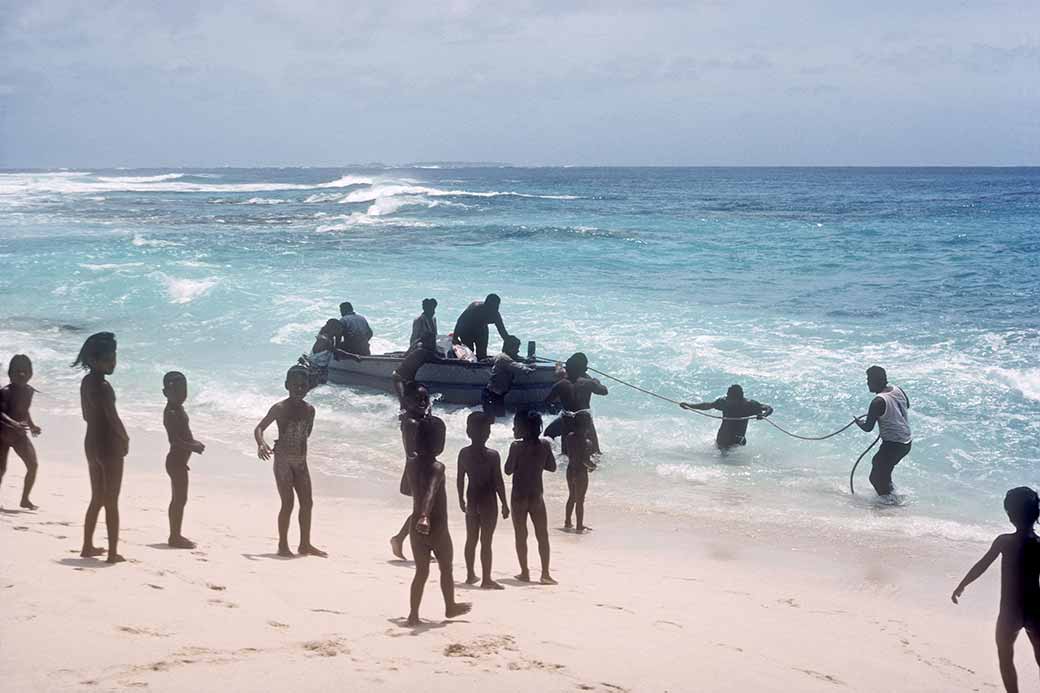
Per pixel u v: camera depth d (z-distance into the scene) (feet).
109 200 209.97
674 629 21.03
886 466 35.01
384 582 23.35
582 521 31.63
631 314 67.51
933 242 119.55
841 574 27.20
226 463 38.01
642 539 30.40
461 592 23.25
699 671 18.24
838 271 92.17
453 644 18.26
